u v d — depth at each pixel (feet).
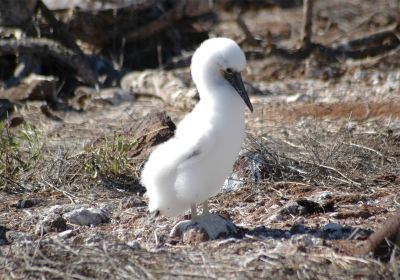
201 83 36.37
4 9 73.77
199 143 34.45
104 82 74.49
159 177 35.37
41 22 74.74
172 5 83.66
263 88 71.82
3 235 37.99
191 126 35.40
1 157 46.78
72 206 41.29
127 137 48.93
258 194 43.09
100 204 41.91
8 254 33.99
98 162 46.03
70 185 45.19
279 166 45.65
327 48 79.10
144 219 39.29
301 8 97.14
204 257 33.01
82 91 71.05
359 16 94.53
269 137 53.52
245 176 44.98
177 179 35.06
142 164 46.47
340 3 99.04
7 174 45.91
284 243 34.63
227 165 35.58
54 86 68.18
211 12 91.09
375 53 78.74
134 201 42.16
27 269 32.27
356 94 67.62
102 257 32.78
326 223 37.45
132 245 34.88
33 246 34.63
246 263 32.12
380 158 48.39
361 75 73.46
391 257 31.30
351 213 38.78
